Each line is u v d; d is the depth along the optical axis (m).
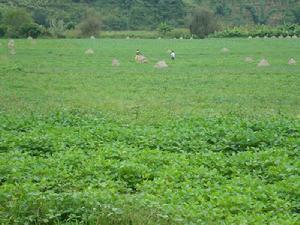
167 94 33.25
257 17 143.62
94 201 12.21
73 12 135.00
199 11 123.06
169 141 18.61
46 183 14.12
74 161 16.03
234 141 18.83
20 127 21.34
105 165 15.47
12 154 16.89
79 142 18.53
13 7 129.00
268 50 74.56
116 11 138.88
